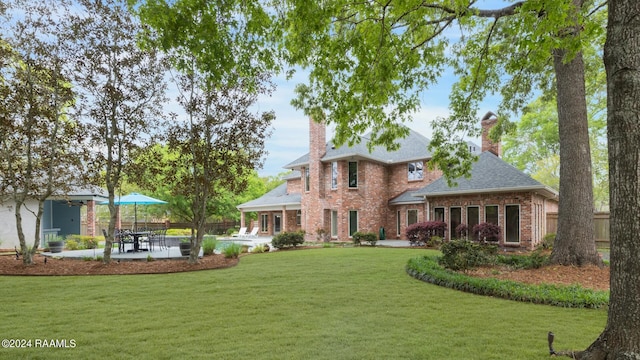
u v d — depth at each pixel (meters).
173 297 6.97
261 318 5.56
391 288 7.71
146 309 6.09
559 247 10.12
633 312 3.35
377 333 4.86
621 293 3.44
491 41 11.76
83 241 17.48
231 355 4.12
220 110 11.36
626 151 3.42
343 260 12.34
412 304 6.39
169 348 4.34
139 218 41.00
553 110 33.53
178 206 34.03
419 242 19.52
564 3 5.70
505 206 17.81
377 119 9.42
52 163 11.34
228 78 7.04
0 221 18.05
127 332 4.93
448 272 8.93
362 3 6.76
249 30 6.24
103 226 30.14
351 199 23.91
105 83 10.71
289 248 18.20
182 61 6.32
